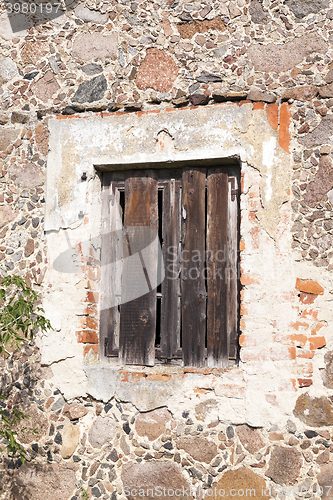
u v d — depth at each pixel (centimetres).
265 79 316
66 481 316
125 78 340
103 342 339
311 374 291
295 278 299
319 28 311
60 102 350
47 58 356
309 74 310
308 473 284
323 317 293
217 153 315
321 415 287
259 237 306
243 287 305
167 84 331
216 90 322
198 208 330
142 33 340
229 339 316
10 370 335
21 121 356
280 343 296
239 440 295
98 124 341
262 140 310
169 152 325
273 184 307
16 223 349
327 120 304
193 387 305
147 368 323
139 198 342
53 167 346
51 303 335
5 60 363
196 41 329
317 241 299
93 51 348
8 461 326
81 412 321
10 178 354
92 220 340
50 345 331
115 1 347
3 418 308
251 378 297
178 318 329
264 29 319
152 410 310
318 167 303
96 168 344
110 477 310
